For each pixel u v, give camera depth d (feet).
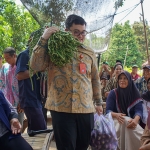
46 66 7.98
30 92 11.64
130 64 112.16
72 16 8.11
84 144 8.34
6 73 14.99
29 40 9.57
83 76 7.80
